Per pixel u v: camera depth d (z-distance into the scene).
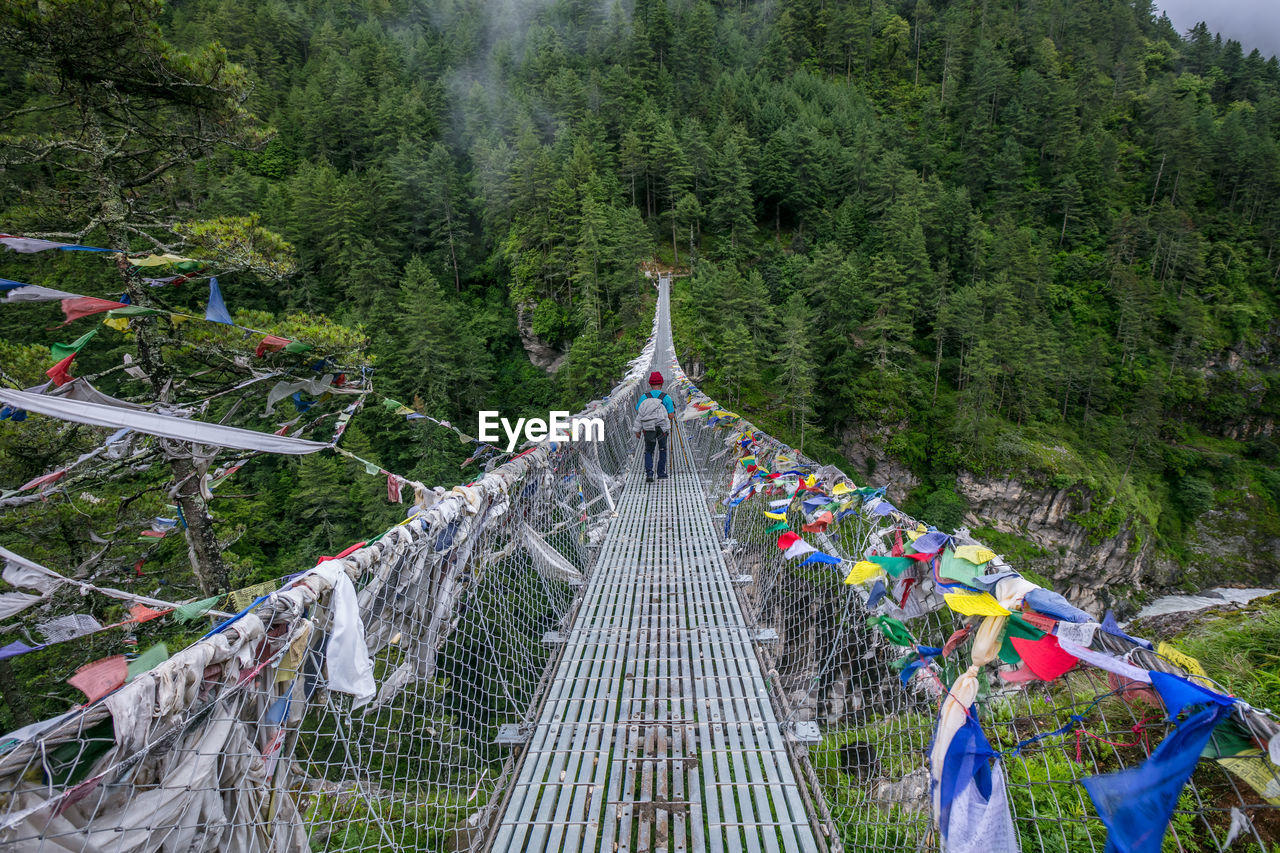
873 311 33.09
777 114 52.09
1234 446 36.66
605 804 2.04
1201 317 39.19
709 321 34.09
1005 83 58.75
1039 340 34.41
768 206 48.16
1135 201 52.12
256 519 19.44
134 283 4.85
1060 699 1.88
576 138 44.75
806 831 1.92
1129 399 36.69
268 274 5.71
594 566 4.22
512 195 41.50
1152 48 77.06
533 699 2.60
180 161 5.81
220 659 0.99
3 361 5.12
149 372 4.93
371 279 33.69
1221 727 0.87
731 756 2.25
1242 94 73.69
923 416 31.39
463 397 30.67
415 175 41.66
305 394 3.05
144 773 0.90
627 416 7.71
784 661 2.87
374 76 56.56
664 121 45.28
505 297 40.41
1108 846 0.96
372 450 25.64
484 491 2.19
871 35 71.19
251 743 1.08
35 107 5.09
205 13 52.56
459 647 2.16
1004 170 50.12
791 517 2.83
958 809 1.16
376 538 1.55
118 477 4.80
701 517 5.32
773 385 32.94
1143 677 0.96
